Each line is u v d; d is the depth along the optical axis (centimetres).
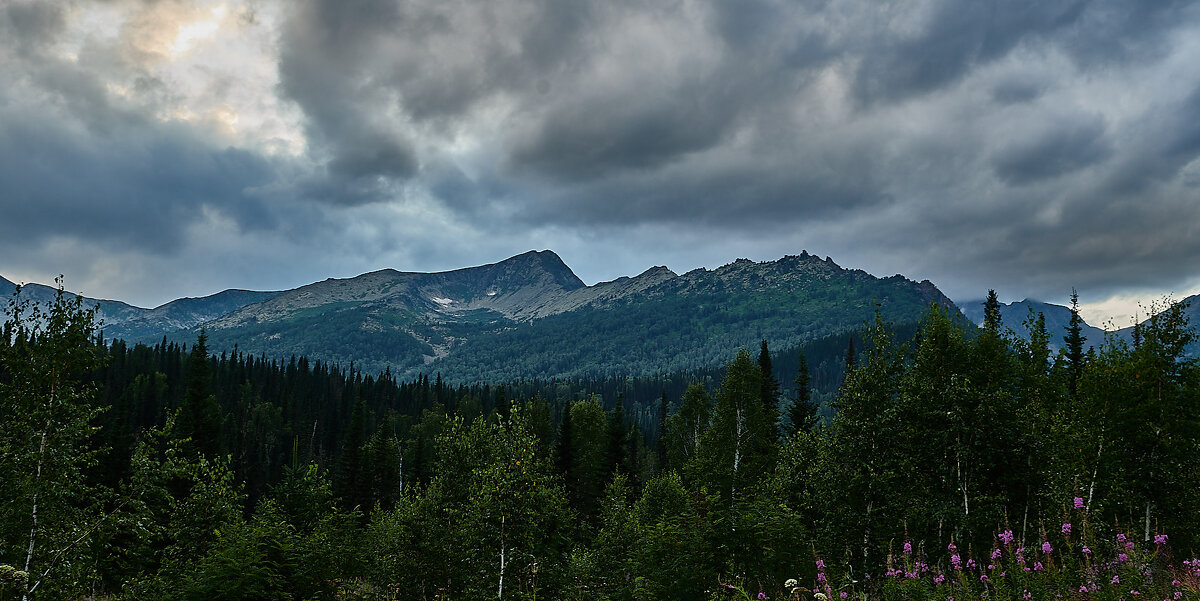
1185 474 1895
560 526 2497
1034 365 2581
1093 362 2180
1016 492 2044
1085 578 967
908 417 2161
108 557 1639
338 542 2275
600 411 7506
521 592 2050
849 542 1973
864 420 2147
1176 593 874
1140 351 2111
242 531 1827
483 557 2055
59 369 1579
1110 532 1366
